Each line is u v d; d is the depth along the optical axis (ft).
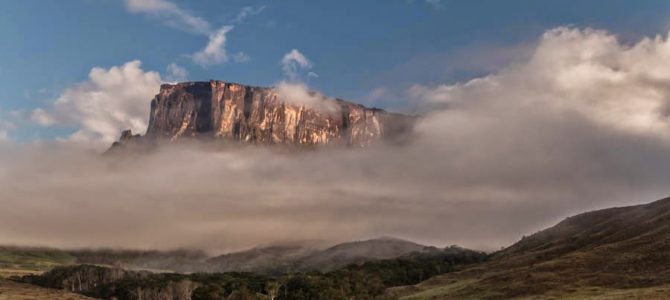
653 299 389.60
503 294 538.88
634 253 561.02
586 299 435.12
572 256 613.52
